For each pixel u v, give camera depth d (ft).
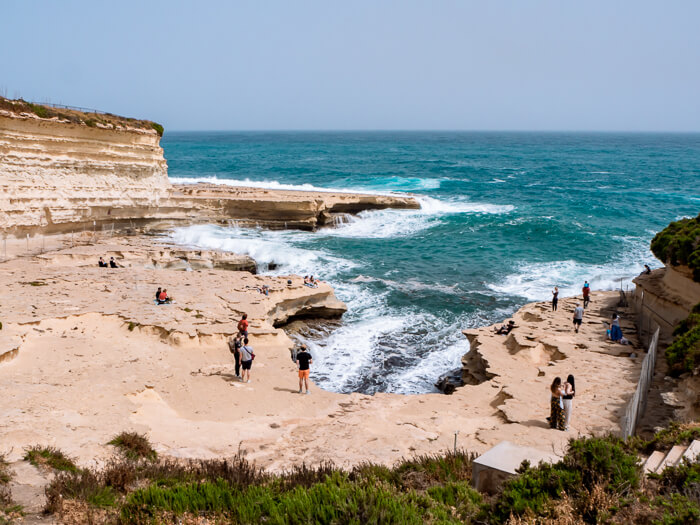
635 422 43.04
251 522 24.76
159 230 136.56
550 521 23.90
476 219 159.12
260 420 48.55
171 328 64.80
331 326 85.61
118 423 42.27
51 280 83.92
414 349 77.71
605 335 71.67
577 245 135.54
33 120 112.06
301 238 139.95
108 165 127.95
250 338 67.72
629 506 24.80
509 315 90.33
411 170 325.42
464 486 28.86
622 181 279.90
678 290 71.82
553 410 44.60
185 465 35.65
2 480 29.76
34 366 52.54
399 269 115.65
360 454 40.37
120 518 25.36
